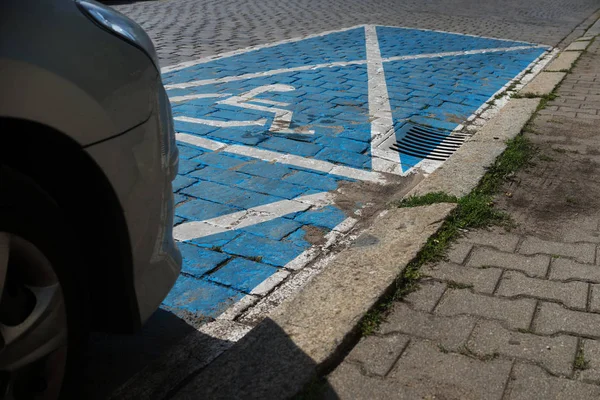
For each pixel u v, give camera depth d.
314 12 15.84
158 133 2.64
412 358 2.83
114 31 2.52
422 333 3.01
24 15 2.21
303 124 6.87
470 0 19.50
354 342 2.96
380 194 5.15
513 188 4.81
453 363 2.79
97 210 2.41
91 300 2.59
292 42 11.67
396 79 9.04
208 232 4.39
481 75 9.50
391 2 18.23
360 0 18.48
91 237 2.46
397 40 12.24
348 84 8.67
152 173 2.60
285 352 2.84
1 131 2.15
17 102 2.09
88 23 2.43
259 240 4.30
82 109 2.26
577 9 18.53
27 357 2.21
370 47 11.41
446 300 3.27
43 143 2.23
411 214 4.20
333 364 2.81
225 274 3.85
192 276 3.82
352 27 13.66
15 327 2.18
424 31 13.48
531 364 2.78
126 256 2.50
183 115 7.09
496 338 2.96
